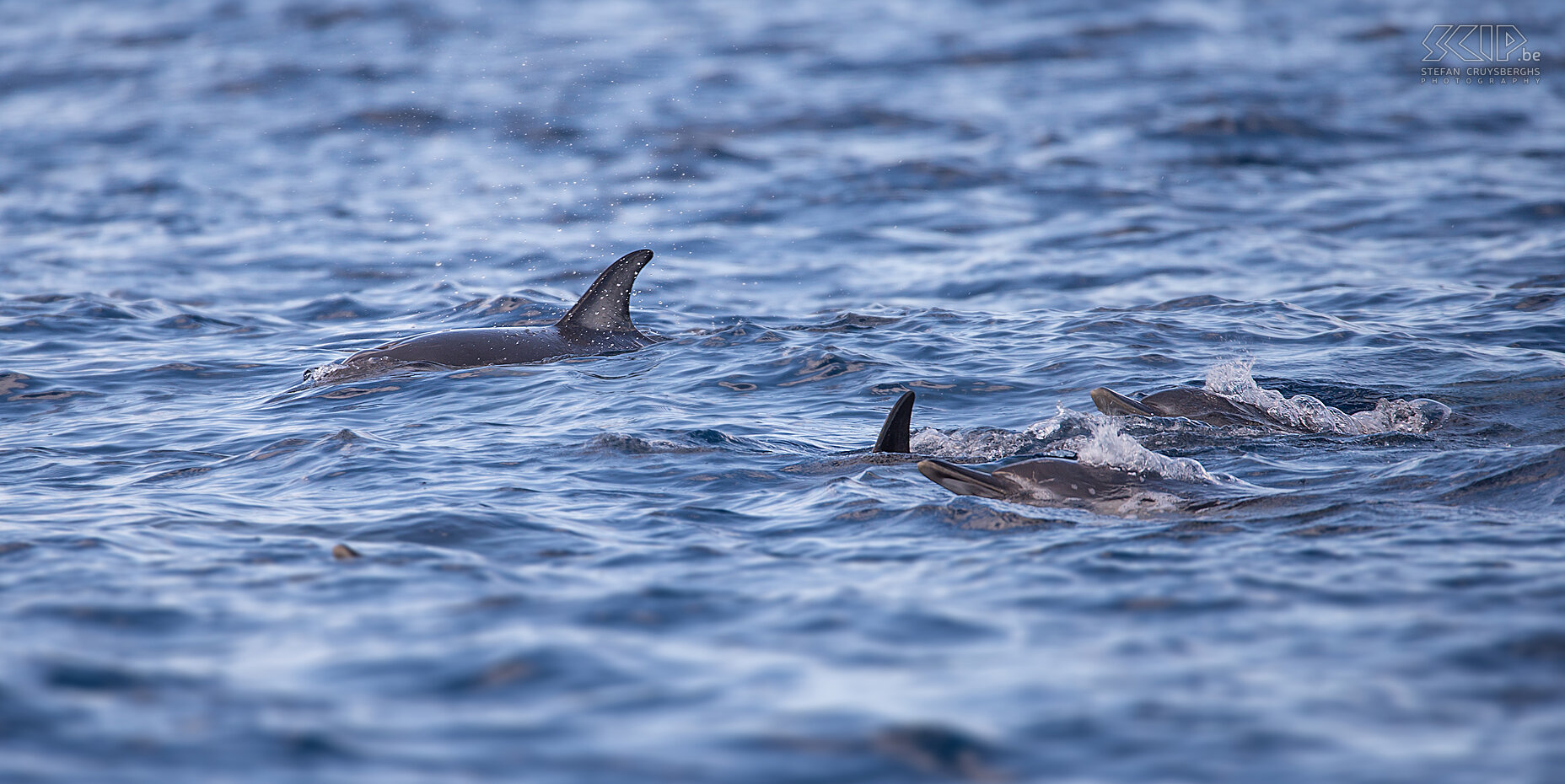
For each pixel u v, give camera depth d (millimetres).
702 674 16938
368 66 134000
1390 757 14102
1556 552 22359
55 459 34031
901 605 20078
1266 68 126000
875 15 157375
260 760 14195
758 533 25859
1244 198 82875
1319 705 15594
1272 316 54344
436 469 32125
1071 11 155875
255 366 48719
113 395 43406
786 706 15789
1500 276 61312
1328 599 19844
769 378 44938
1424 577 20828
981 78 123375
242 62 135875
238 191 91750
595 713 15586
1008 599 20344
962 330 52938
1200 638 18156
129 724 15070
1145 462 29547
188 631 18688
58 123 112125
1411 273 63094
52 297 61531
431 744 14695
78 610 19672
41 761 14016
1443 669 16625
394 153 103250
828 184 89750
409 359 46281
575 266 72188
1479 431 35062
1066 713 15477
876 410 40656
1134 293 61250
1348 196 82062
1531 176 85375
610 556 23719
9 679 16250
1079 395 42344
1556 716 15078
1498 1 164875
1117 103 111438
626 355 48781
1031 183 88062
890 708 15664
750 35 147625
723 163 97312
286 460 33562
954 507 27156
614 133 107500
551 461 32906
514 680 16703
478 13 162250
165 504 28547
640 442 34625
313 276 69875
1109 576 21578
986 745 14641
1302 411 37875
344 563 22938
